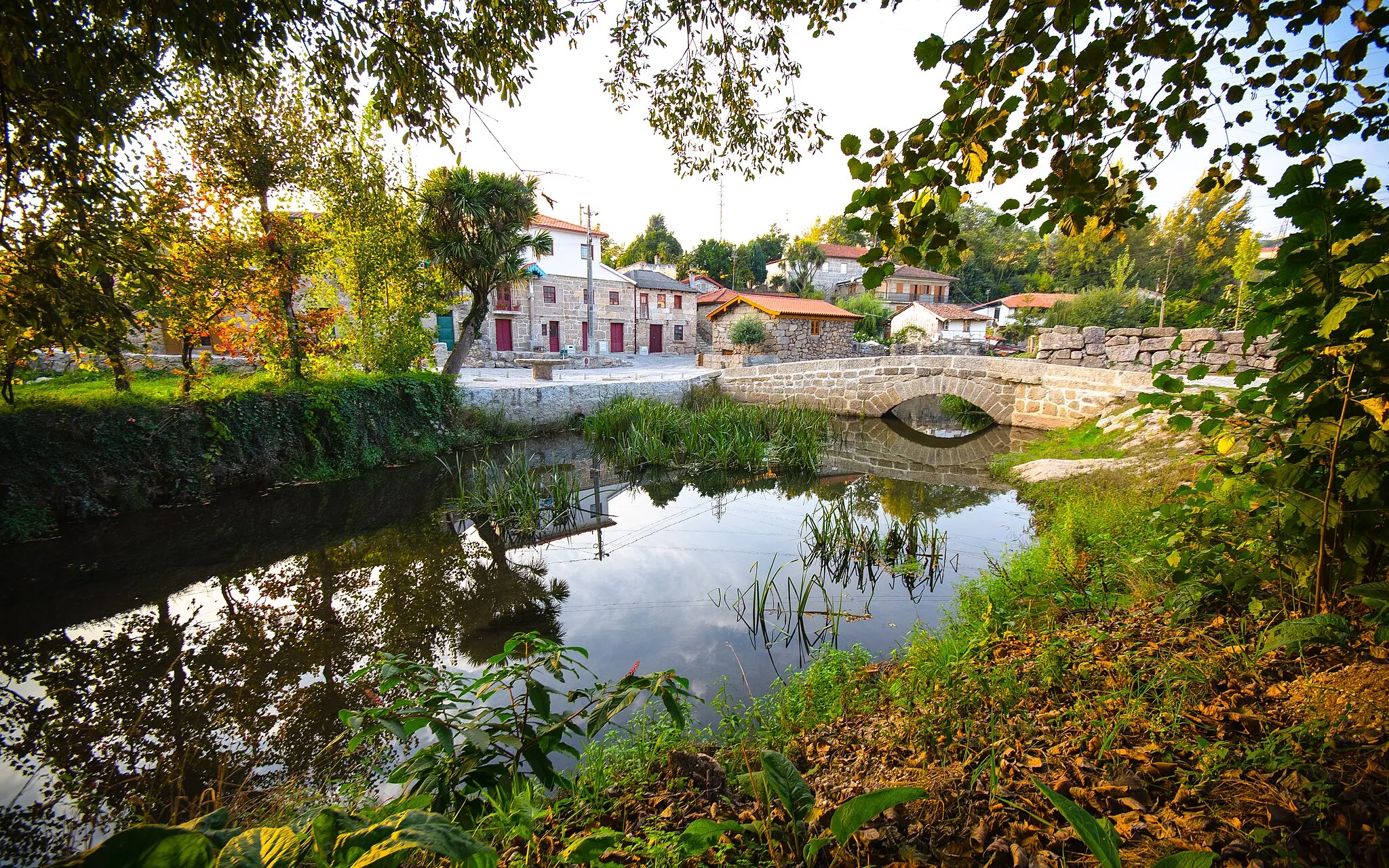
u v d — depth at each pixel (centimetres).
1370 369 199
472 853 104
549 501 943
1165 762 181
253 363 1239
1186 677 221
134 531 781
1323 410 221
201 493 909
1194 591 282
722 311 3127
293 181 1034
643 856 170
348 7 288
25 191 351
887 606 563
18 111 303
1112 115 220
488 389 1480
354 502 954
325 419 1097
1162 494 574
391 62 308
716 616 551
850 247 5288
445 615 568
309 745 376
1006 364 1667
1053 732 222
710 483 1148
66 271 380
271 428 1012
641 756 282
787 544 774
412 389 1259
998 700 258
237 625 551
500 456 1316
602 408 1645
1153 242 4550
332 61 309
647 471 1238
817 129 458
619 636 516
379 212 1198
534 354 2583
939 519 859
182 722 406
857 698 343
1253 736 185
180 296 588
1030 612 402
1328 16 194
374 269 1240
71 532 761
